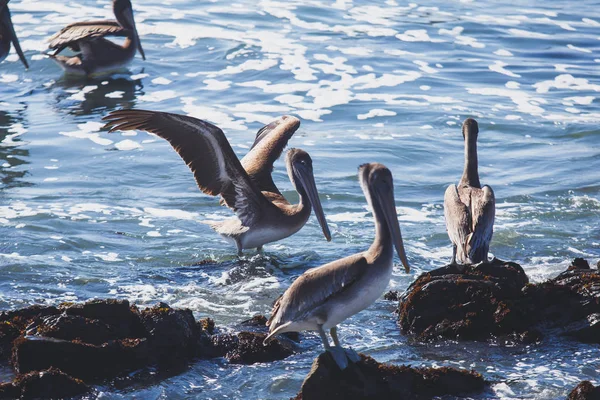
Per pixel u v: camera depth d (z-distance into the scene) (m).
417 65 24.95
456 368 9.76
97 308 10.44
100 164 18.02
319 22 29.06
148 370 10.04
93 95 22.66
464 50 26.52
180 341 10.35
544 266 13.33
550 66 25.22
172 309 10.71
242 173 13.88
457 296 11.29
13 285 12.48
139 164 18.06
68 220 15.10
